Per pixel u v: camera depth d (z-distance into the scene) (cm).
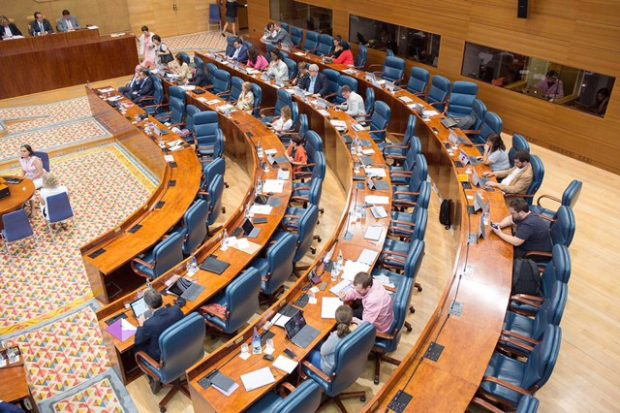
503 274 564
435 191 920
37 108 1345
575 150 1004
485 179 766
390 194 731
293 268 693
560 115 1006
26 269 756
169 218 734
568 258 525
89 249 669
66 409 534
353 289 534
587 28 917
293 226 719
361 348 455
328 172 1006
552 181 929
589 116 960
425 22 1230
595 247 759
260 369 466
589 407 522
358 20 1437
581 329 616
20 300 694
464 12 1127
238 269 603
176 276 593
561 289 482
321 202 894
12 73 1388
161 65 1352
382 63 1400
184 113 1095
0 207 789
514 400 446
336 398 512
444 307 517
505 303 522
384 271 617
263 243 648
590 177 943
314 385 404
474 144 907
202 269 605
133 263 665
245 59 1435
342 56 1324
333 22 1527
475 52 1144
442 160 868
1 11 1542
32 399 505
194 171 859
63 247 807
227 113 1055
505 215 676
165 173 832
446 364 452
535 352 451
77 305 682
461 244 613
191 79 1291
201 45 1822
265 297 661
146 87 1235
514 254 635
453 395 424
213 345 605
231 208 902
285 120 1004
